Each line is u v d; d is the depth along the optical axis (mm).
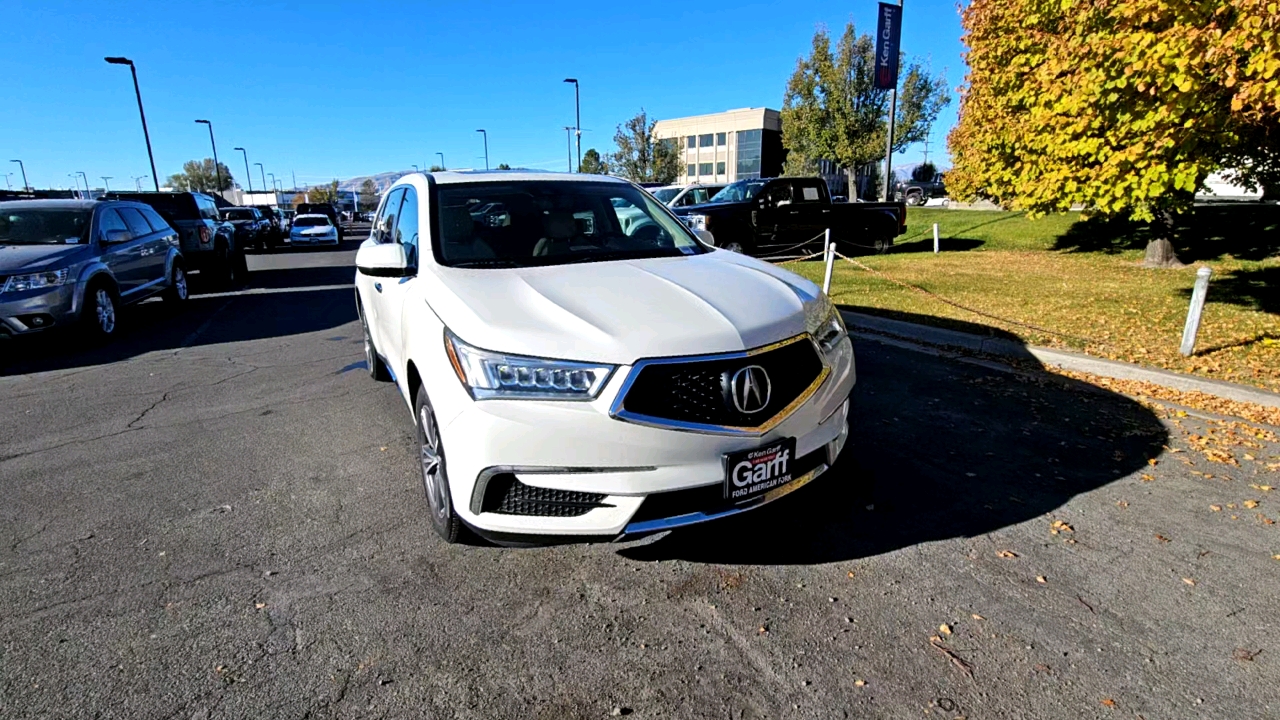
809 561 3020
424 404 3143
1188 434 4395
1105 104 5727
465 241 3645
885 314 8078
